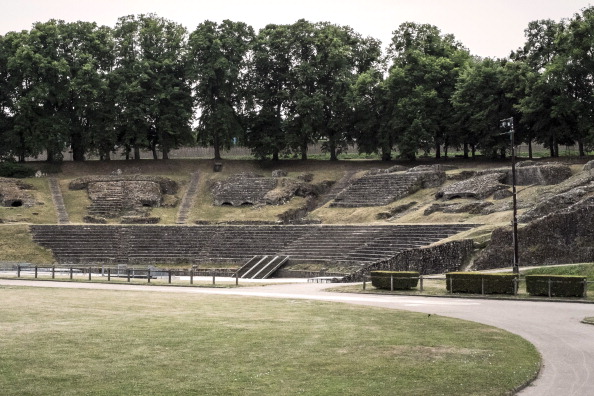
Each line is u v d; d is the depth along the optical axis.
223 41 101.94
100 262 71.88
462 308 33.00
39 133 97.00
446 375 18.36
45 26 100.56
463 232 56.06
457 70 95.56
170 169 101.50
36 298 37.62
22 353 21.09
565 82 79.56
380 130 98.25
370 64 109.19
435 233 59.84
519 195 65.44
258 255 67.69
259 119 102.81
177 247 73.31
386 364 19.66
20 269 63.06
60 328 25.98
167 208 89.38
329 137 103.81
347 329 25.81
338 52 99.25
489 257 49.16
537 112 83.62
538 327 26.80
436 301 36.56
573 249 47.75
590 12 79.62
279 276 63.62
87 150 107.75
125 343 22.80
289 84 104.25
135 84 99.12
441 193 74.50
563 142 85.81
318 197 90.00
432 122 94.50
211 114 102.00
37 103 97.62
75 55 101.25
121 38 104.88
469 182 73.56
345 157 117.88
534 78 83.00
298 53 103.62
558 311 31.78
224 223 81.88
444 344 22.67
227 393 16.62
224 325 26.81
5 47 101.25
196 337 23.97
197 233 75.12
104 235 76.56
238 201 89.31
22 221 81.88
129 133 101.00
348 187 85.50
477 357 20.64
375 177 85.12
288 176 94.50
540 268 44.22
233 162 103.88
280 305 34.09
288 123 100.25
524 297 37.47
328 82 102.06
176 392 16.70
